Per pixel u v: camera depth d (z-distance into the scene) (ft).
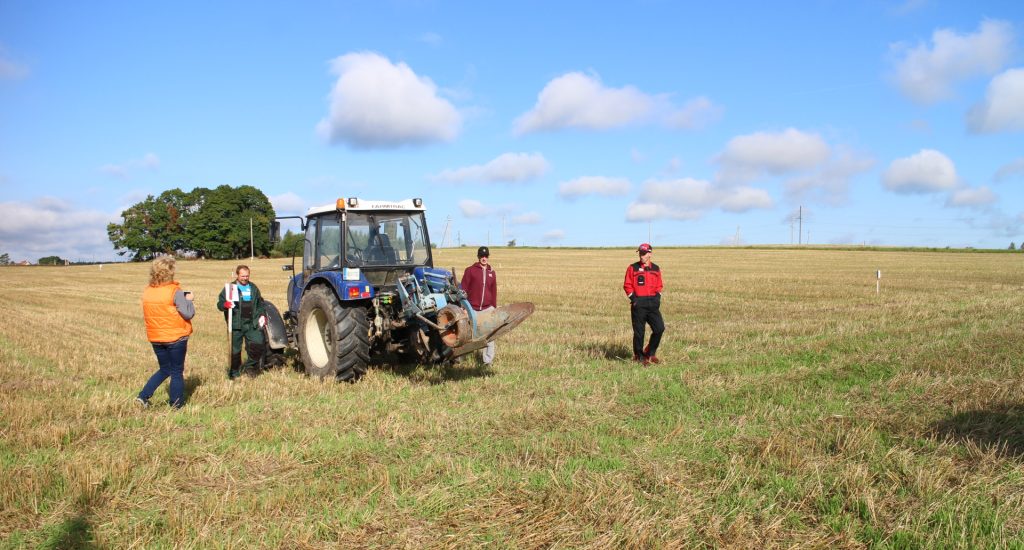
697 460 15.99
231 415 20.88
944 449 16.40
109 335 43.24
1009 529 12.11
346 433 18.78
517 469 15.47
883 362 27.55
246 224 240.53
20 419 19.84
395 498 13.78
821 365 27.50
